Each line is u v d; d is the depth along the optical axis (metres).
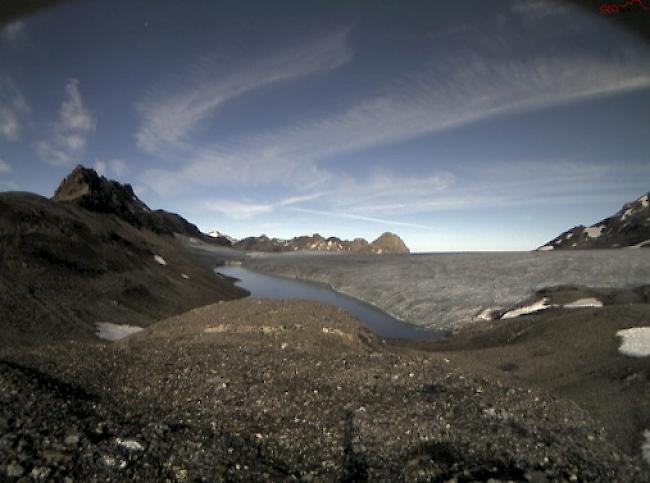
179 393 12.69
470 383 16.80
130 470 7.78
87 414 9.62
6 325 26.86
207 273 86.06
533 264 94.19
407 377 16.67
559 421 14.05
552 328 28.97
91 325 33.53
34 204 48.09
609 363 20.59
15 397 9.34
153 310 44.69
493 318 51.94
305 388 14.52
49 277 37.25
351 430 11.59
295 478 8.82
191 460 8.61
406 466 9.80
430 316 61.84
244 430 10.70
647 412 14.97
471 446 11.05
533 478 9.62
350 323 24.05
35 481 6.85
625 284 65.88
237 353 17.83
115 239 60.50
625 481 10.49
